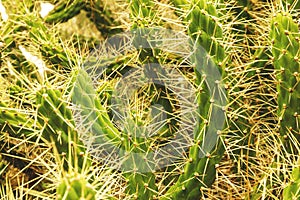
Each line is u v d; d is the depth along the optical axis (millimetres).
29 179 1521
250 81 1467
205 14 1260
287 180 1328
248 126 1390
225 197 1397
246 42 1561
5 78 1752
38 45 1657
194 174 1271
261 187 1348
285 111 1313
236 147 1394
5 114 1396
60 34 1897
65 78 1498
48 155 1399
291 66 1283
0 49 1742
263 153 1394
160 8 1645
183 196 1286
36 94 1231
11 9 1805
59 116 1211
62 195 974
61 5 1864
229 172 1426
